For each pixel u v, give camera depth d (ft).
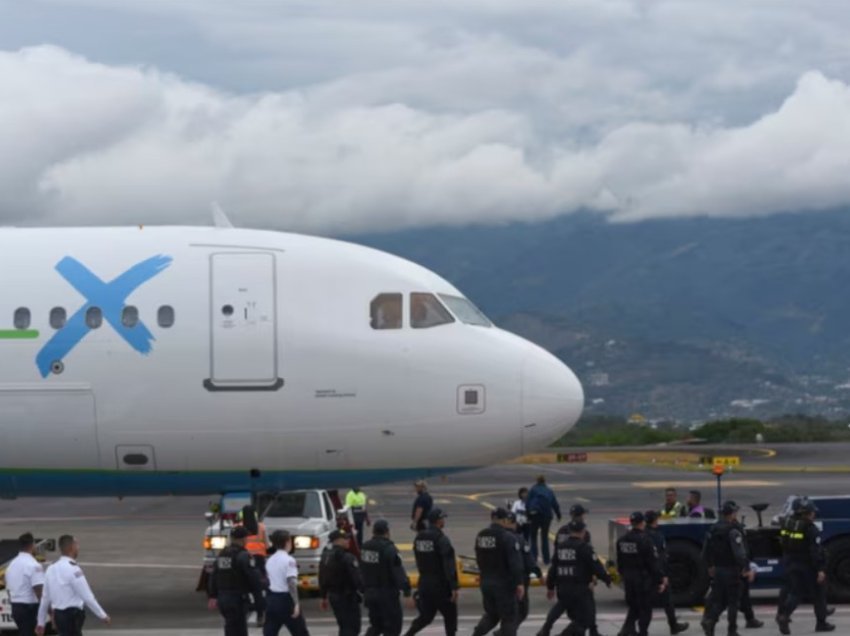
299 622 77.46
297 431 94.43
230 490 97.50
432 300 96.12
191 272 95.04
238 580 76.33
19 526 175.94
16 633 90.89
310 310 94.58
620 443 485.97
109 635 89.66
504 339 97.45
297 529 104.17
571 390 96.94
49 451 94.99
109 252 96.37
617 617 94.32
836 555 98.68
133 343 93.56
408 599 102.42
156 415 93.71
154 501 217.15
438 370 94.84
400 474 97.04
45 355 93.76
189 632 90.79
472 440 95.61
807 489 224.94
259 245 96.32
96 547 147.33
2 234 98.32
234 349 93.66
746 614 87.92
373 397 94.32
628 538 82.74
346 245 98.32
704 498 206.08
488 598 78.23
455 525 164.25
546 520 120.16
